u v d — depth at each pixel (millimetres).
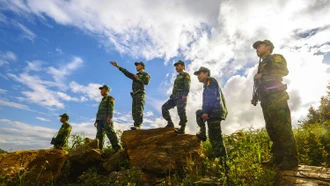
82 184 5258
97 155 6359
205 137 5055
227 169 3977
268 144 5000
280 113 3650
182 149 5199
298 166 3551
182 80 6281
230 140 6199
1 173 5195
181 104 6008
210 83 4812
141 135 5793
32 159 5758
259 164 3846
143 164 5199
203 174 4535
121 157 5996
